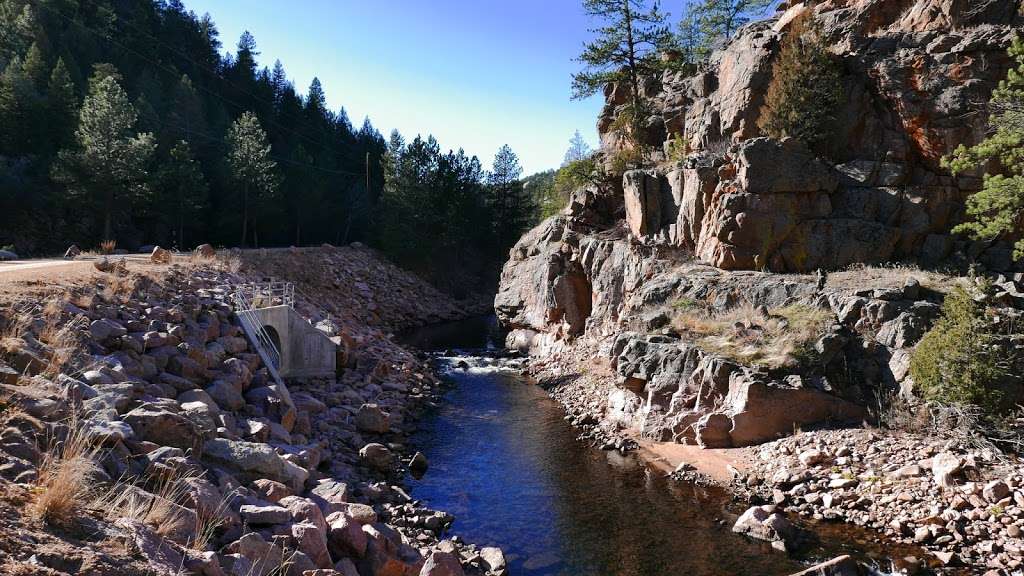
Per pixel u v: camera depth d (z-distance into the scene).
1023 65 18.81
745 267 25.06
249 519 8.68
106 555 5.45
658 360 21.31
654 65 38.94
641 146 36.62
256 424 14.73
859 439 16.53
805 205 24.92
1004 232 22.30
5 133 51.16
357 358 29.17
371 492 15.07
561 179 39.75
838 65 26.50
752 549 13.08
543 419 24.11
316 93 116.00
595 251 32.75
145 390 12.90
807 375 18.55
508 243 80.88
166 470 8.49
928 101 24.17
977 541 12.38
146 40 84.81
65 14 75.19
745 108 28.97
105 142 47.47
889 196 24.27
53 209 51.22
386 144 112.00
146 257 32.22
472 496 16.38
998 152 21.05
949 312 16.94
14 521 5.39
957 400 15.69
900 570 11.80
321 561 8.55
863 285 21.20
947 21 25.05
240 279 30.91
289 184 71.81
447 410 25.55
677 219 28.84
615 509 15.42
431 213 71.69
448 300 66.75
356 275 56.94
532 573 12.34
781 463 16.61
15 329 11.69
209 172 66.62
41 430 7.96
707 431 18.78
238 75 99.19
